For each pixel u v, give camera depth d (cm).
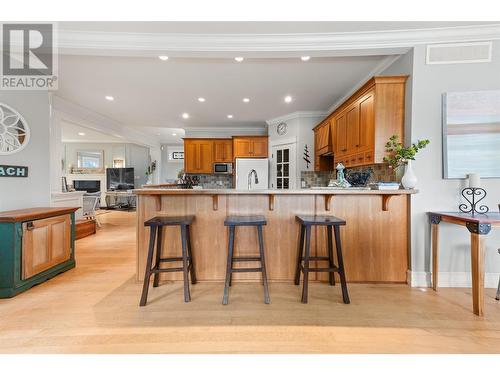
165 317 177
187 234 235
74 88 357
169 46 233
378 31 224
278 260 244
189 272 237
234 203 244
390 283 238
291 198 243
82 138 803
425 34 224
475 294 182
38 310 185
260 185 539
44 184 273
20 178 258
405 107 242
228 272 200
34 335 155
